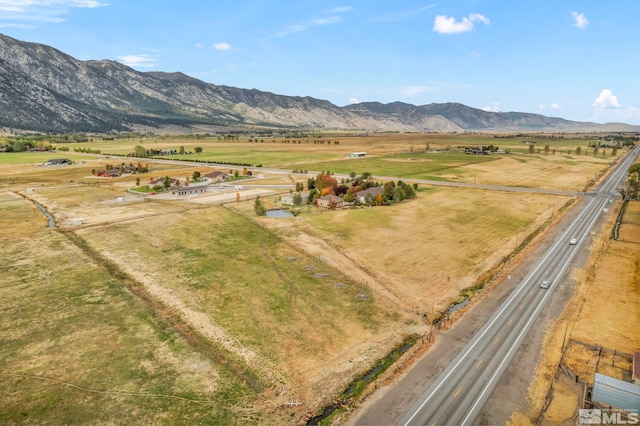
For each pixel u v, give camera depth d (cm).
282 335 5553
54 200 13712
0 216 11312
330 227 10738
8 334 5356
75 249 8575
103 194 14988
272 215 12000
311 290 6919
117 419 3947
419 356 5094
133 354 5003
